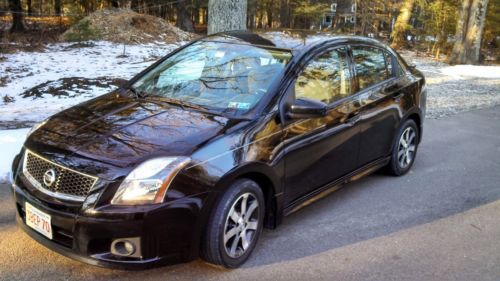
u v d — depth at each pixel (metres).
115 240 3.03
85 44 18.17
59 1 35.66
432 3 29.34
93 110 3.88
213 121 3.64
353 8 36.78
